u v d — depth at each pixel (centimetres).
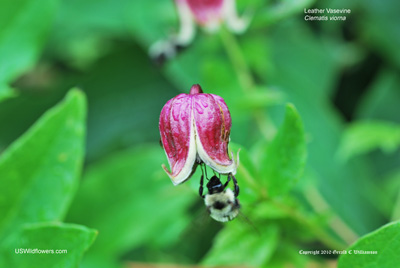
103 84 47
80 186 41
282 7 42
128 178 41
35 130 35
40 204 35
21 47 40
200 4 42
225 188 33
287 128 34
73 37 48
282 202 35
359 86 46
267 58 44
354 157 43
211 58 44
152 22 45
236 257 35
